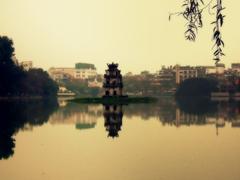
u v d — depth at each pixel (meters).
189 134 52.75
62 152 38.06
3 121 73.56
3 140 47.16
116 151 38.38
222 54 11.80
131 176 27.25
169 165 30.84
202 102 186.12
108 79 182.25
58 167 30.77
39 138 48.91
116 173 28.22
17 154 37.06
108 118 81.69
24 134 53.25
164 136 50.59
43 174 28.39
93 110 111.81
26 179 26.97
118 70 182.25
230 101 199.38
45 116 86.69
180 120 76.38
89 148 40.50
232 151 37.75
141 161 32.84
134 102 173.25
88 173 28.48
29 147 41.44
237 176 26.72
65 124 68.38
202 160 33.00
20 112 100.25
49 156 35.94
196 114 93.88
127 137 49.62
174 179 26.02
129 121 74.38
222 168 29.44
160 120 76.56
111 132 55.69
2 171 29.45
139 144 43.12
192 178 26.31
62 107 130.88
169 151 38.09
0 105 137.75
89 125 66.31
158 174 27.56
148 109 117.31
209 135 51.59
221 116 86.81
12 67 193.75
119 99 179.12
